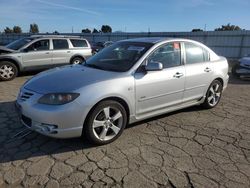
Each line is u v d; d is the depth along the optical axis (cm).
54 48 1032
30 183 303
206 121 507
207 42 2662
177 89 479
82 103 357
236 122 508
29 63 959
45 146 388
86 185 301
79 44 1115
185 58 502
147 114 445
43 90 366
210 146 402
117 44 512
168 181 312
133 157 363
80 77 393
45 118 351
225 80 593
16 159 352
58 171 327
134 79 410
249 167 346
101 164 344
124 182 308
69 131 359
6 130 440
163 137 428
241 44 2444
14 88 763
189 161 356
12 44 1013
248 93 773
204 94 548
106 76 396
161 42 469
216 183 310
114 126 399
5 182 303
